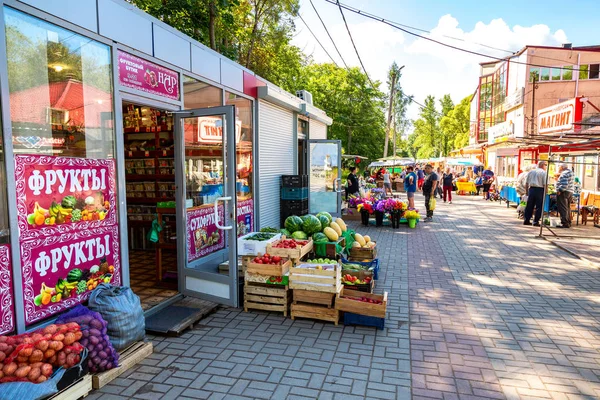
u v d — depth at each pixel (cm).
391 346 409
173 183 754
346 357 385
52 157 354
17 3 318
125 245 439
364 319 454
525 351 400
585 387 335
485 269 716
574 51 2291
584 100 1204
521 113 2423
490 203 1964
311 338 428
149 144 771
